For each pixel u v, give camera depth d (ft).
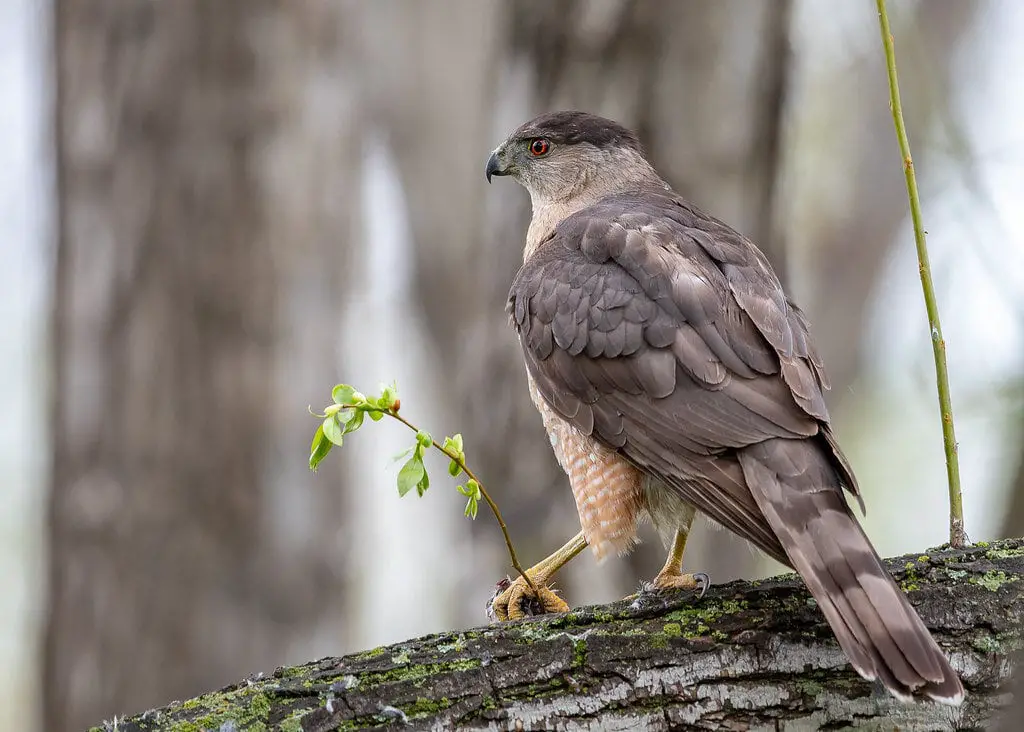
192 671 40.11
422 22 63.00
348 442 43.55
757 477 20.51
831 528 19.35
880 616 18.03
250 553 41.11
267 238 42.11
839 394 64.75
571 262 24.62
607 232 24.63
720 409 21.50
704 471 21.13
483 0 61.82
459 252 62.49
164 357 40.73
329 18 44.34
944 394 20.93
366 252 48.06
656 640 18.66
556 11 35.65
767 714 18.69
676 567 23.22
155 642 40.01
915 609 18.81
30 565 58.80
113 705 39.81
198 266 41.14
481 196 62.23
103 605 40.04
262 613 41.14
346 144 45.39
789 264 42.14
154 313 40.78
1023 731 18.31
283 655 41.32
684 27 35.24
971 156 42.11
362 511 49.37
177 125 41.19
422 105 63.36
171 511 40.34
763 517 20.16
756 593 19.39
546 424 24.82
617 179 30.48
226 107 41.65
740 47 35.50
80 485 40.45
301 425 42.34
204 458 40.78
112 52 41.14
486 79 58.34
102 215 40.98
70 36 41.34
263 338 41.83
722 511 20.76
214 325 41.24
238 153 41.75
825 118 67.62
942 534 55.21
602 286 23.62
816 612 18.90
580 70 35.73
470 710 18.29
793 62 39.93
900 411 58.54
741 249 24.30
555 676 18.49
